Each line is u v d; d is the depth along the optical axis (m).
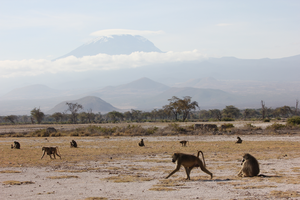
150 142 34.62
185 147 27.56
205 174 13.55
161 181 11.64
